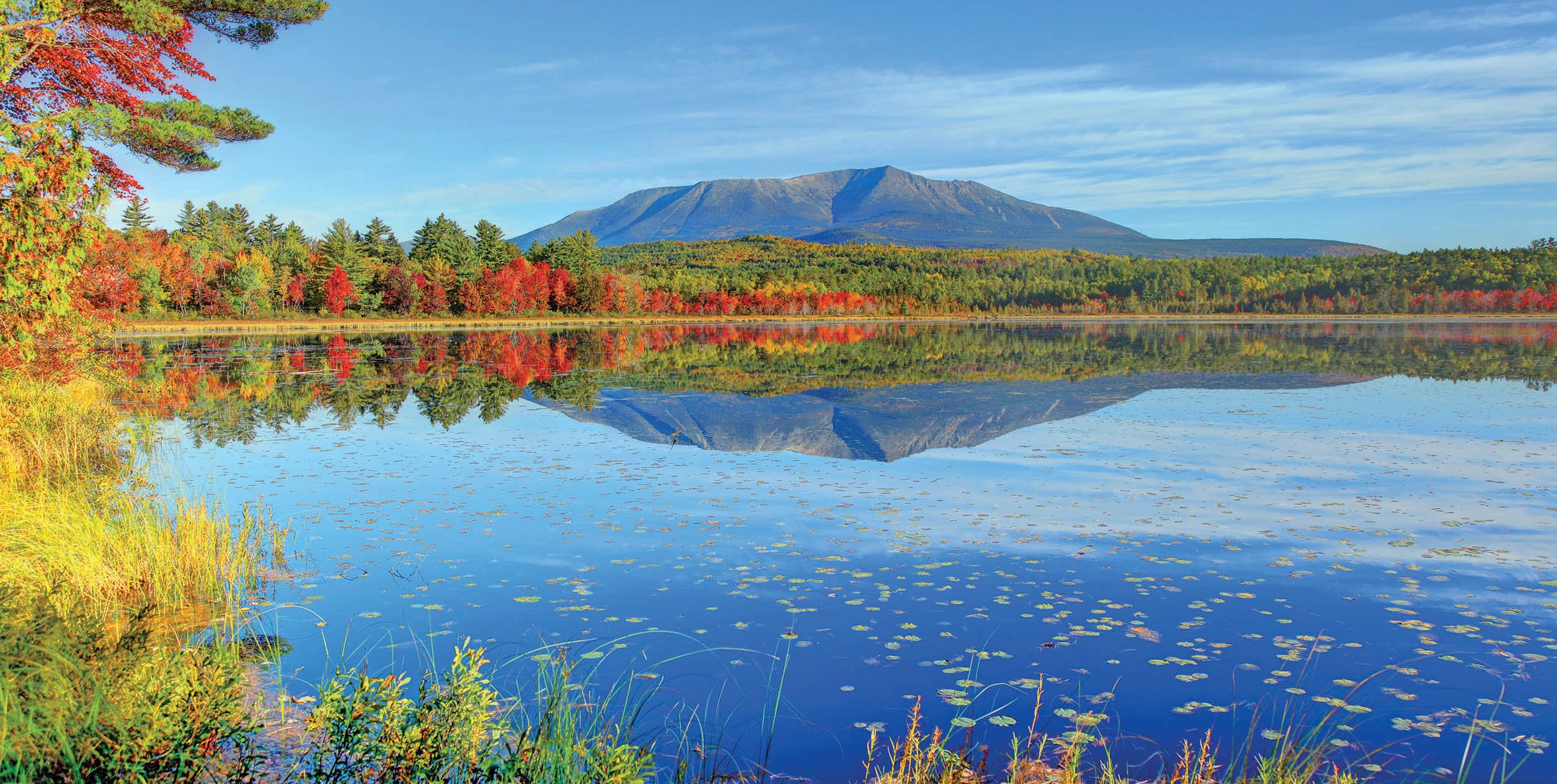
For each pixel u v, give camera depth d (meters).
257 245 109.06
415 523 10.02
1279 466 13.36
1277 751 4.95
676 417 19.30
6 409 12.13
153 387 24.73
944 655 6.30
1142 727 5.26
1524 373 28.72
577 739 4.79
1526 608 7.27
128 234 86.62
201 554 7.66
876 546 9.11
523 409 20.73
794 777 4.57
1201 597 7.55
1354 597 7.56
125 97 14.73
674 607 7.25
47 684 3.59
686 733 5.09
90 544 7.30
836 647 6.43
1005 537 9.43
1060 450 15.00
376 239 107.50
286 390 24.52
